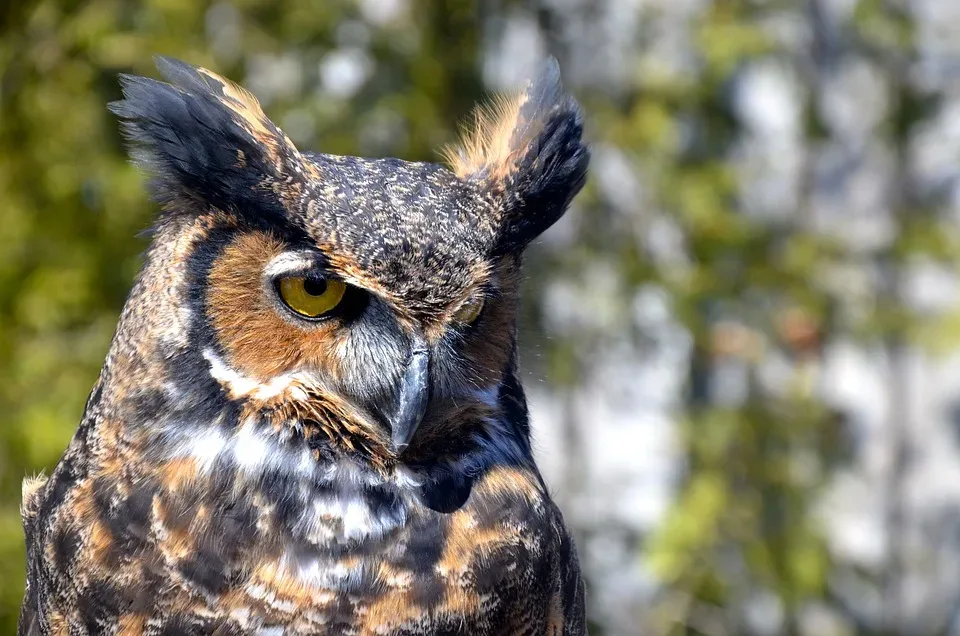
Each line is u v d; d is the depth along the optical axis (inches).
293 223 167.2
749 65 440.1
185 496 168.7
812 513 448.5
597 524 461.4
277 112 394.0
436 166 185.0
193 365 171.8
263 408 174.4
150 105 178.9
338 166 175.9
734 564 435.2
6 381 391.5
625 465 486.9
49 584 174.2
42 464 383.9
